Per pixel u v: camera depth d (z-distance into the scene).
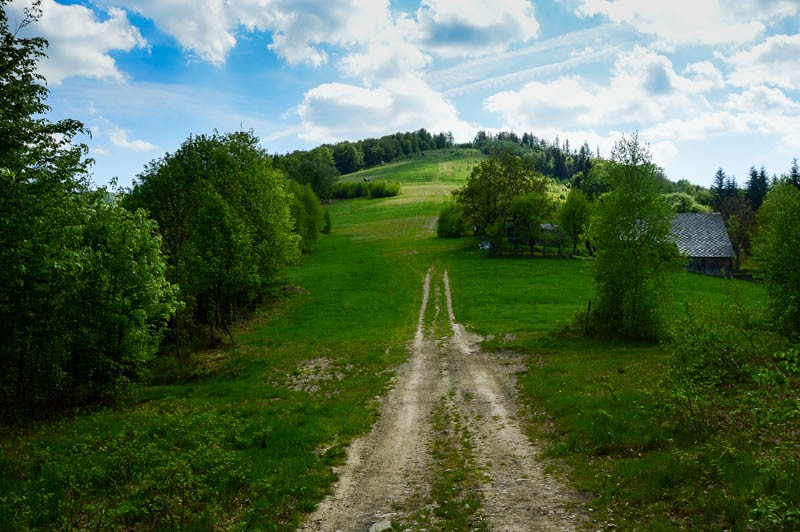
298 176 171.50
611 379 23.41
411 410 22.53
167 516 11.16
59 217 22.30
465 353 34.94
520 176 103.69
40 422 22.30
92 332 26.11
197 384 30.58
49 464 14.27
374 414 22.03
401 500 12.89
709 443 13.32
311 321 49.84
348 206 184.12
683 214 83.56
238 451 16.52
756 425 13.32
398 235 121.38
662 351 29.12
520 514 11.40
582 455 14.88
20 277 21.55
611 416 17.12
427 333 43.09
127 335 27.34
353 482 14.32
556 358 30.30
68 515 11.20
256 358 35.72
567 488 12.60
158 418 20.08
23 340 23.73
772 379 11.30
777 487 9.87
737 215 101.00
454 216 113.56
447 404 23.20
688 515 9.91
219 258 40.19
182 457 13.02
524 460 15.34
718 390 16.17
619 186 34.84
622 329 34.22
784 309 25.77
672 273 33.84
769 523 8.66
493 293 60.34
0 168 18.28
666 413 15.69
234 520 11.42
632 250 33.78
